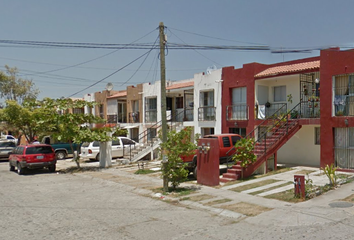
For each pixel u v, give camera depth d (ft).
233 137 53.83
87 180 53.01
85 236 23.80
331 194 34.91
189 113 85.15
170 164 40.40
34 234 24.31
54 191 43.09
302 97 59.26
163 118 41.60
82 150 79.82
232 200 34.76
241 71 66.39
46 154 61.67
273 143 52.08
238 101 68.23
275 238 22.66
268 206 31.53
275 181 44.06
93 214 30.53
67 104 63.87
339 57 49.42
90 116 64.13
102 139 63.31
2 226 26.45
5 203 35.42
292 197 34.30
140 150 74.43
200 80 75.72
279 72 59.36
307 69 55.21
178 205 34.32
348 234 22.67
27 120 90.94
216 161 43.37
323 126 51.42
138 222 27.61
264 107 62.18
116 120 104.63
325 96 51.21
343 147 49.44
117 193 41.60
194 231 24.88
